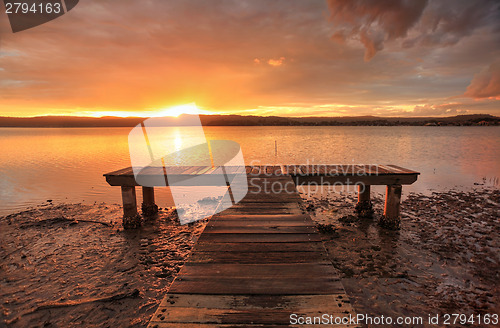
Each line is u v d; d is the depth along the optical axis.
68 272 5.34
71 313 4.13
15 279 5.09
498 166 20.69
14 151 36.50
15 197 11.84
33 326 3.86
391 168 8.26
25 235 7.30
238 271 2.84
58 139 74.69
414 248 6.19
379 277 4.99
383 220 7.48
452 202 10.10
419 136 82.69
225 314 2.16
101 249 6.39
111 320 3.97
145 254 6.11
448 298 4.38
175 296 2.41
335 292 2.45
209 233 3.91
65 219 8.53
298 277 2.72
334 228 7.46
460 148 38.09
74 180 15.84
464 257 5.73
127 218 7.70
